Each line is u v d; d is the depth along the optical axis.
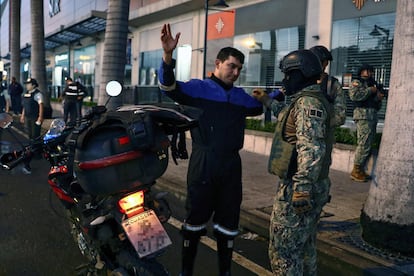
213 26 16.75
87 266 3.22
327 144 2.84
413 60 4.18
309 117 2.64
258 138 11.09
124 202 2.67
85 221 2.86
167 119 2.74
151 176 2.68
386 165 4.37
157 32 20.97
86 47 28.86
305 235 2.88
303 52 2.86
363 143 7.68
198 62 17.80
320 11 12.11
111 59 9.48
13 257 4.26
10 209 5.88
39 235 4.89
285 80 2.95
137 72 22.92
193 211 3.43
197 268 4.09
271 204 6.18
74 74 31.59
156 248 2.60
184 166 8.93
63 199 3.12
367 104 7.60
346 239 4.72
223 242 3.53
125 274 2.66
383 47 10.41
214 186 3.42
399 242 4.23
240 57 3.43
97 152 2.60
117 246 2.81
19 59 25.53
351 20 11.23
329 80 4.59
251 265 4.22
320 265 4.21
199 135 3.38
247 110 3.53
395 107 4.32
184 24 18.72
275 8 13.81
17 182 7.50
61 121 3.25
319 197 2.88
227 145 3.38
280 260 2.91
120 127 2.66
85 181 2.63
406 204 4.20
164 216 2.86
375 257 4.22
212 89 3.43
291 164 2.79
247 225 5.45
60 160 3.22
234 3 15.65
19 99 21.12
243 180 7.80
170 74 3.24
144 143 2.54
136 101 18.86
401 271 3.90
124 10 9.45
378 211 4.41
